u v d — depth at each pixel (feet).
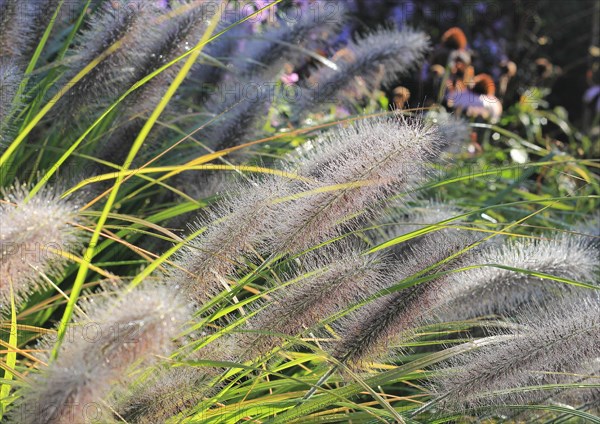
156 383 9.39
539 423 12.67
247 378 12.55
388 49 18.08
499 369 11.02
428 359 11.14
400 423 9.61
